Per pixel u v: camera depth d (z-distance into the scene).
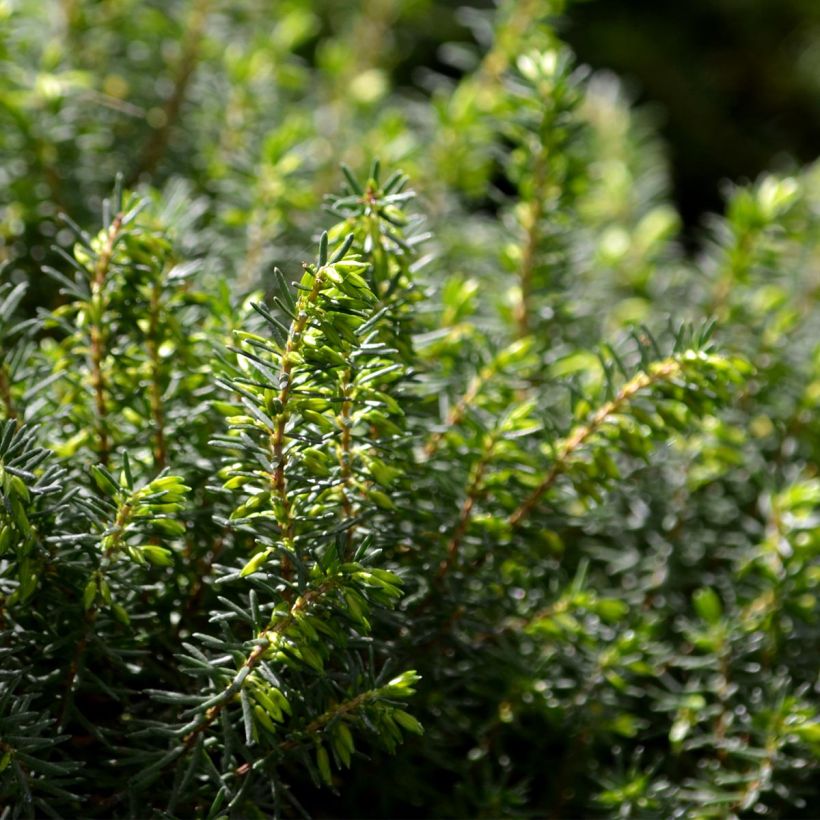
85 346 0.71
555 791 0.75
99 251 0.71
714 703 0.77
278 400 0.67
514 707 0.74
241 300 0.73
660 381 0.71
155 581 0.70
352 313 0.67
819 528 0.76
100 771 0.69
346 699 0.68
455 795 0.73
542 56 0.78
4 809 0.69
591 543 0.80
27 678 0.69
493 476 0.71
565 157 0.78
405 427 0.70
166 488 0.67
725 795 0.73
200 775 0.68
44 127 0.79
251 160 0.80
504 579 0.73
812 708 0.73
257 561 0.67
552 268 0.79
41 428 0.71
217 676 0.67
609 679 0.74
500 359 0.73
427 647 0.72
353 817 0.73
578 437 0.72
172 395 0.71
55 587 0.69
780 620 0.76
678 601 0.78
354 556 0.67
